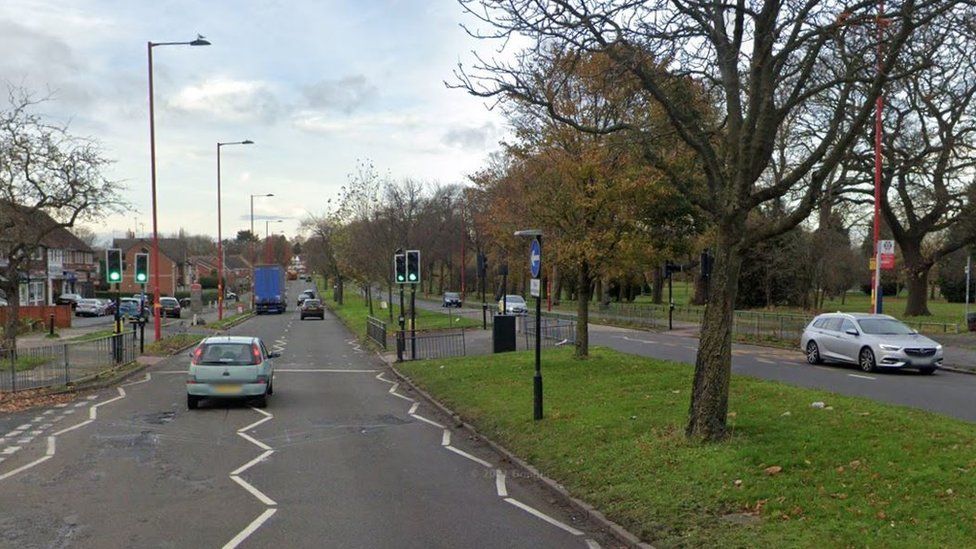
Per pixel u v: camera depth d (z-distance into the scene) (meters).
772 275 45.34
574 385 15.28
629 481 8.45
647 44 9.73
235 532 7.36
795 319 28.25
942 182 32.31
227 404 16.42
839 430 9.20
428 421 14.36
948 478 7.01
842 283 52.53
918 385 16.48
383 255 43.41
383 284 57.22
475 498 8.76
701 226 18.52
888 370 20.23
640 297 82.06
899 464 7.60
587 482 8.81
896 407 11.11
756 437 9.15
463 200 72.25
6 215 22.39
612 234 17.53
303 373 22.97
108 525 7.58
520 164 20.77
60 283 74.19
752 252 45.59
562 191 17.69
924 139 30.25
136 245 99.94
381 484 9.42
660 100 9.46
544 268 21.94
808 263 41.75
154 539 7.13
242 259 155.50
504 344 25.55
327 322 55.44
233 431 13.19
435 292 111.19
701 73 10.35
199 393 15.46
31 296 62.22
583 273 19.14
